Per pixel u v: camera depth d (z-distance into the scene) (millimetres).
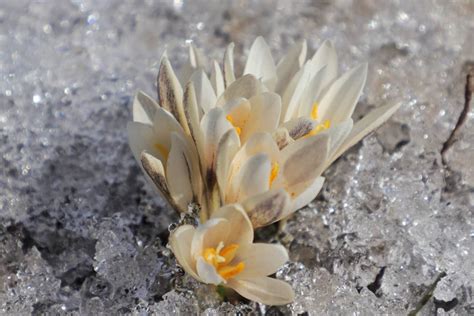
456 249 498
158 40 609
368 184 522
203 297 482
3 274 497
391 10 628
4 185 522
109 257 492
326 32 617
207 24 622
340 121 491
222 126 460
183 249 458
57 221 519
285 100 480
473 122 543
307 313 490
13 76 571
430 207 511
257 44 496
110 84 574
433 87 572
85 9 625
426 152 534
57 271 504
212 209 475
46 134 545
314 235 512
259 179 457
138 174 533
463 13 626
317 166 462
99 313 482
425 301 489
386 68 585
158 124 475
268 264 460
